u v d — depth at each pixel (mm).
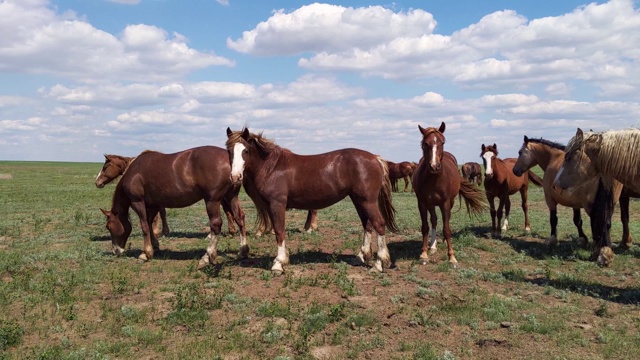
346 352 5344
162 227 13719
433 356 5105
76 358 5137
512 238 12258
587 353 5246
